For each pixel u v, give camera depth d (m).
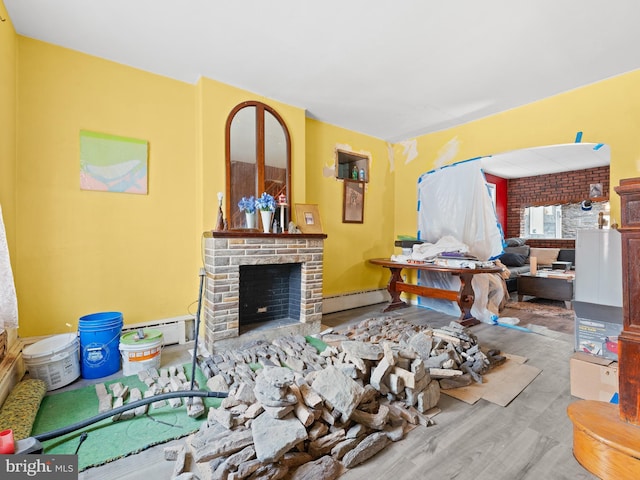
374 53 2.58
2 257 1.78
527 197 7.40
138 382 2.19
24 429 1.56
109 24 2.23
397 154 5.08
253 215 3.15
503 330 3.49
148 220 2.89
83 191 2.59
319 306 3.44
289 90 3.25
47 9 2.07
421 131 4.54
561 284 4.57
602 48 2.48
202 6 2.04
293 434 1.38
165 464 1.43
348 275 4.55
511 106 3.62
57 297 2.50
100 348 2.27
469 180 4.13
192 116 3.12
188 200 3.11
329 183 4.28
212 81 3.03
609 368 2.02
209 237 2.83
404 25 2.22
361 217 4.66
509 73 2.88
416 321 3.80
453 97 3.39
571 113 3.20
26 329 2.38
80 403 1.90
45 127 2.43
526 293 4.91
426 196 4.65
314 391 1.64
